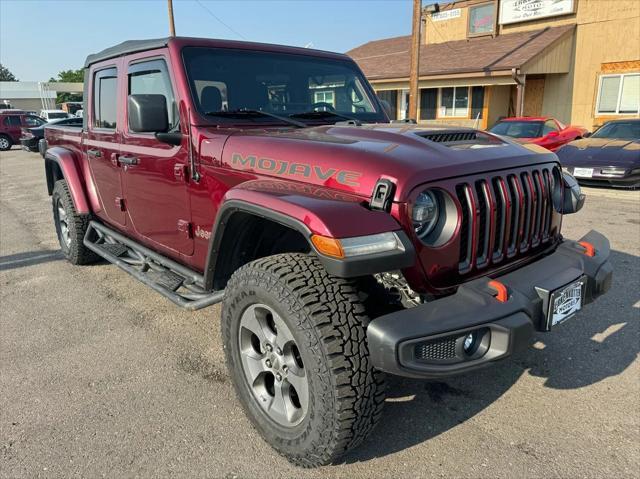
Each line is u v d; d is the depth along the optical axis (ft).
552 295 7.63
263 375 8.30
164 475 7.66
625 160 29.43
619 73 53.16
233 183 9.12
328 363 6.73
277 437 7.84
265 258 7.80
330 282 7.13
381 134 8.66
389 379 10.26
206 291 9.62
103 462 7.94
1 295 15.19
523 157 8.75
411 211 7.02
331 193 7.41
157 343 11.93
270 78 11.46
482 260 8.01
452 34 71.10
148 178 11.66
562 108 58.13
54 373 10.61
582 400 9.43
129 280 16.24
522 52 54.80
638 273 15.62
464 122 63.67
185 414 9.16
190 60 10.51
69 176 15.84
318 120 11.52
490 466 7.76
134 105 9.37
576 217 23.61
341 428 6.88
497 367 10.62
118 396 9.73
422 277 7.27
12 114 80.84
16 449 8.25
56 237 22.36
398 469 7.73
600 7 53.47
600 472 7.57
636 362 10.66
